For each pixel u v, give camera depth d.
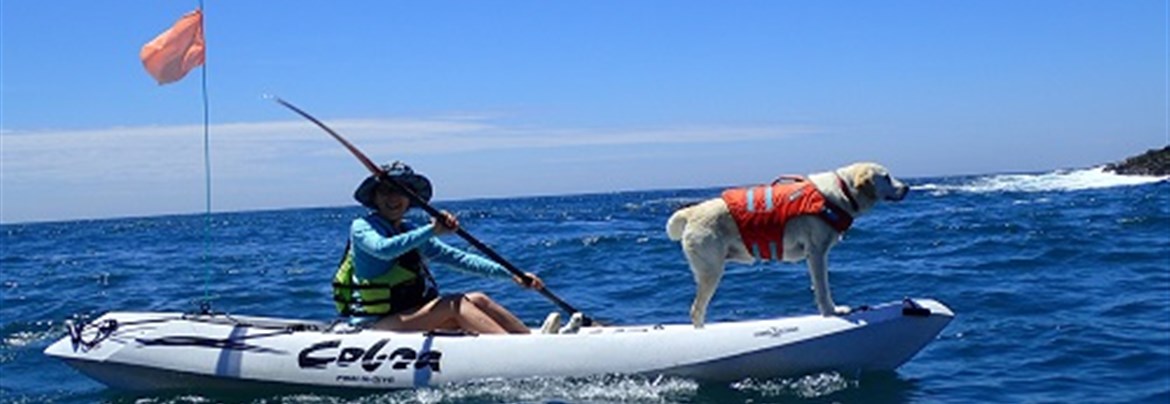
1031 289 9.74
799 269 11.73
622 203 66.19
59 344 6.57
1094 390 5.80
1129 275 10.46
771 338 5.95
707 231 5.83
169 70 6.81
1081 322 7.82
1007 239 15.17
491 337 6.16
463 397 5.87
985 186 54.78
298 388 6.21
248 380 6.23
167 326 6.43
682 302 10.27
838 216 5.74
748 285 10.86
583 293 11.38
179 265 18.75
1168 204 23.73
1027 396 5.73
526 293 11.38
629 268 13.87
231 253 22.17
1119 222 17.36
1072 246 13.47
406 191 6.16
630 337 6.08
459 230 6.21
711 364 5.95
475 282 12.66
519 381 6.03
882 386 5.97
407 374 6.11
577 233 24.05
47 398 6.56
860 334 5.91
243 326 6.39
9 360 8.02
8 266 21.09
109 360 6.36
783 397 5.74
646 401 5.72
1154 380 5.95
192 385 6.35
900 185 5.74
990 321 8.09
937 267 12.05
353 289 6.45
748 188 5.97
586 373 6.01
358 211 100.06
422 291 6.50
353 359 6.16
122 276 16.50
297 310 11.12
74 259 22.88
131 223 82.62
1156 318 7.85
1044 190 43.38
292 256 20.06
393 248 6.04
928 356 6.79
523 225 31.98
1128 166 54.97
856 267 12.46
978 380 6.12
